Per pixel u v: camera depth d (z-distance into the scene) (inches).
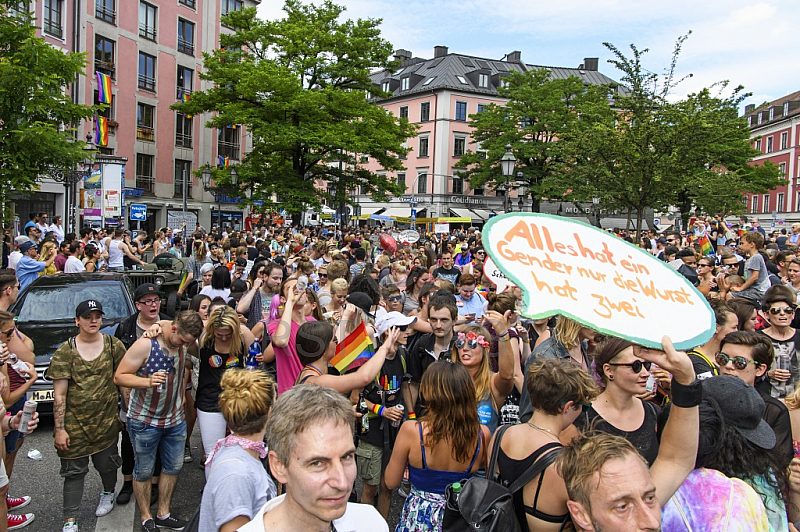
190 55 1562.5
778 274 386.3
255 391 112.1
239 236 808.9
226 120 1120.8
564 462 87.7
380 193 1323.8
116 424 185.2
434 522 123.5
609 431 116.7
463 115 2399.1
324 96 1151.6
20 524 179.2
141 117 1429.6
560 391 108.9
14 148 493.7
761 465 104.0
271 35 1206.3
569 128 1628.9
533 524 102.4
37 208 1090.1
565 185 1535.4
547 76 1865.2
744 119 1556.3
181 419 180.7
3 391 167.8
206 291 315.9
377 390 177.2
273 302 243.3
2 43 512.7
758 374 147.1
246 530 80.7
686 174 716.0
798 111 2389.3
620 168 727.7
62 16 1148.5
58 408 173.5
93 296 320.5
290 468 78.9
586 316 86.5
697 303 92.6
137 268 624.1
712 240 664.4
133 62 1390.3
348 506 92.0
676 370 86.4
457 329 197.6
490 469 113.4
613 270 92.9
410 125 1331.2
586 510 81.8
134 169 1411.2
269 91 1143.6
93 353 180.2
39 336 283.3
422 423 128.3
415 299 312.2
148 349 174.1
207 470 118.6
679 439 89.5
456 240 905.5
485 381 165.0
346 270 289.7
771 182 1983.3
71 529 172.2
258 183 1242.6
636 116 702.5
